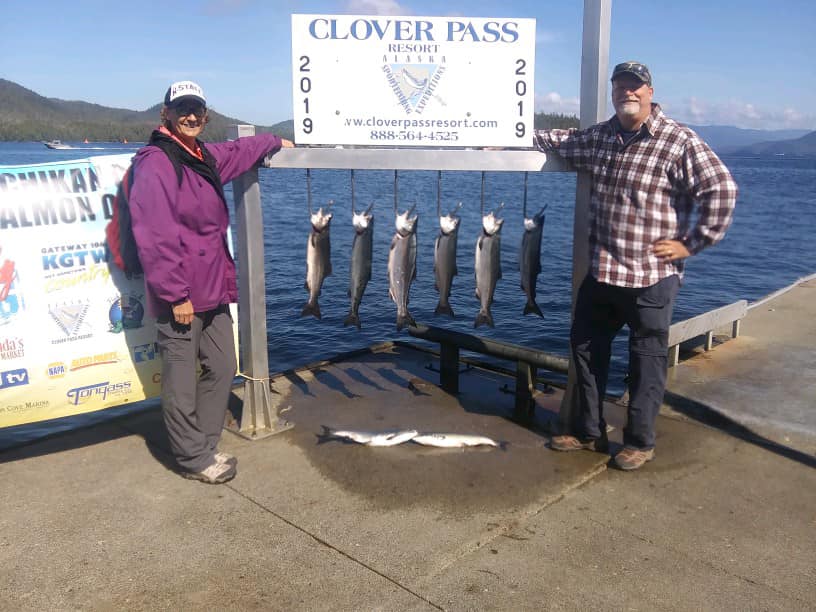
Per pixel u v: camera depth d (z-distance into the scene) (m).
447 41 4.17
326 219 4.15
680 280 3.74
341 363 6.09
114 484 3.74
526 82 4.23
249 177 4.14
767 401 5.12
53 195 3.79
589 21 4.00
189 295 3.52
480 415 4.86
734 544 3.20
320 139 4.22
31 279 3.76
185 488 3.70
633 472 3.96
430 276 12.62
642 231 3.63
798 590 2.84
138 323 4.11
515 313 10.72
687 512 3.50
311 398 5.16
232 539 3.19
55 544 3.14
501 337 9.47
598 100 4.03
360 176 43.62
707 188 3.45
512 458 4.11
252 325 4.30
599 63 3.99
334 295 11.63
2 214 3.66
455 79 4.21
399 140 4.25
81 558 3.02
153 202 3.27
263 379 4.40
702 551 3.13
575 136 4.02
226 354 3.86
